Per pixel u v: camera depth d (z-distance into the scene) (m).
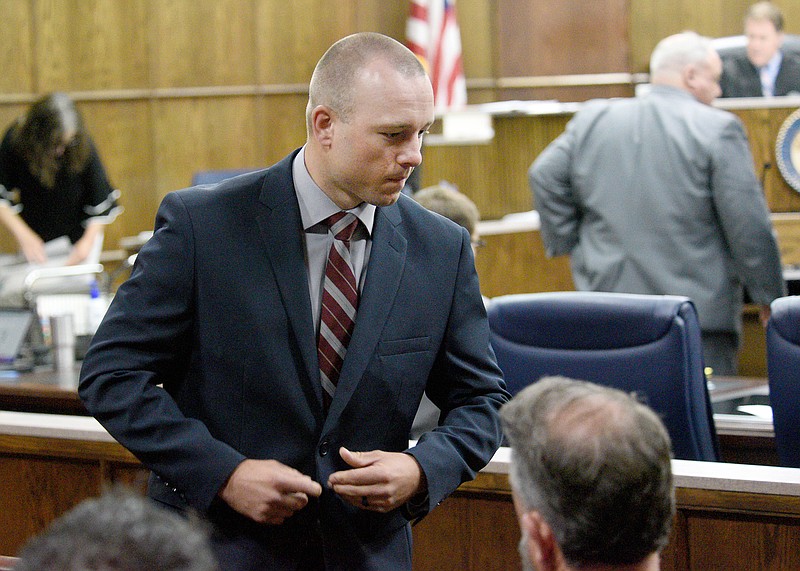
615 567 1.84
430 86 2.70
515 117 11.45
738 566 3.56
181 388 2.86
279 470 2.60
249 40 12.54
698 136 6.48
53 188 9.09
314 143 2.78
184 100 12.39
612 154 6.72
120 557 1.12
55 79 11.88
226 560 2.72
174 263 2.75
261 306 2.76
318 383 2.77
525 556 1.93
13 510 4.46
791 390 3.96
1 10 11.65
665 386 4.21
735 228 6.38
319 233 2.83
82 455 4.32
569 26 13.49
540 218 7.11
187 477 2.62
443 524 4.00
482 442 2.84
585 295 4.38
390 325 2.82
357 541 2.80
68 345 5.96
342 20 12.71
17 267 9.07
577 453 1.81
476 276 3.02
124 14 12.14
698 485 3.58
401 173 2.68
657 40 13.55
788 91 10.17
